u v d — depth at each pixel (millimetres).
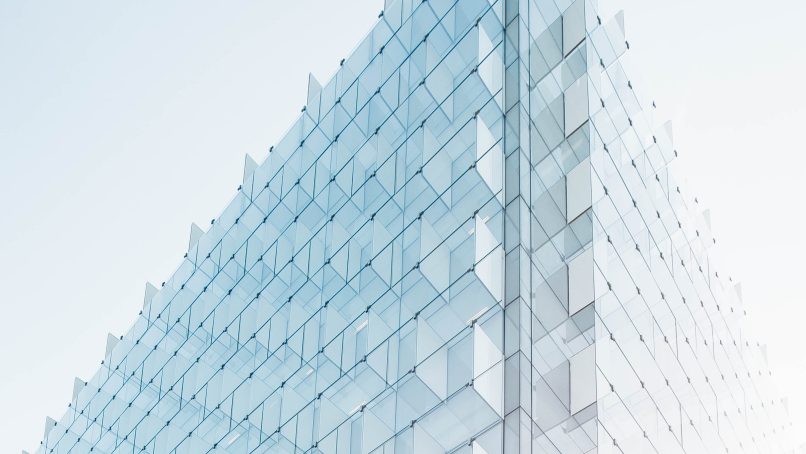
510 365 27188
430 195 33688
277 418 37719
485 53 33938
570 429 27828
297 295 39969
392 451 30328
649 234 38875
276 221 44250
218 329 45969
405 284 33062
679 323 41312
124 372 54688
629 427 31812
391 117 38156
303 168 43531
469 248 30562
